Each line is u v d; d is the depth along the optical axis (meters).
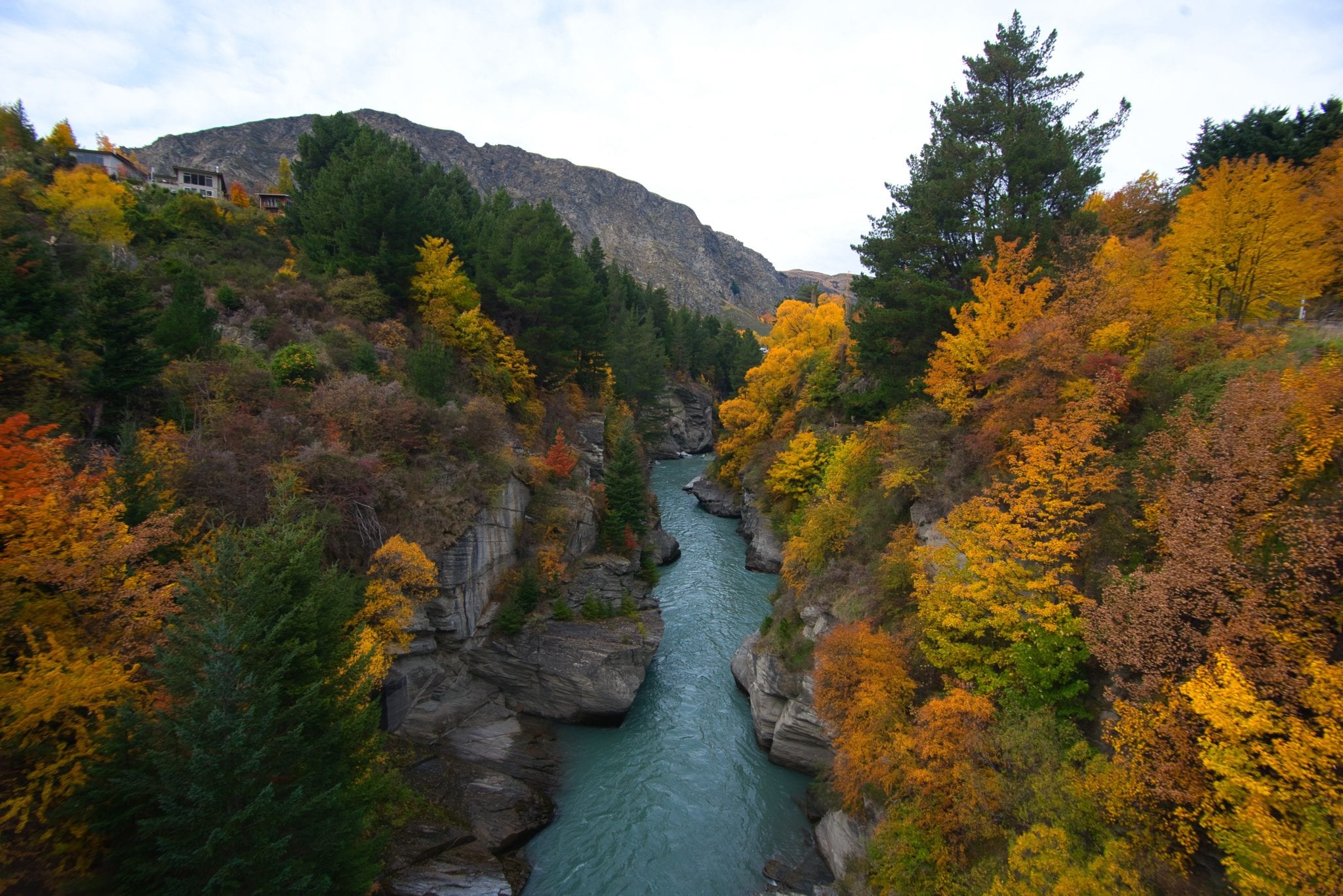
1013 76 30.41
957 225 30.38
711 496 65.19
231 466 21.17
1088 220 27.52
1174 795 10.79
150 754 10.69
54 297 20.86
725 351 125.44
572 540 35.72
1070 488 16.94
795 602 29.80
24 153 41.53
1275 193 19.66
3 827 10.44
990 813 14.01
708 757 25.94
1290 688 9.91
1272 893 8.89
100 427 20.56
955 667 18.03
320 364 30.05
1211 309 21.31
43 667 11.39
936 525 20.75
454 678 26.91
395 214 39.38
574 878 19.84
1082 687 15.15
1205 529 12.58
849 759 18.56
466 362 39.53
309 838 12.48
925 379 27.38
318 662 13.88
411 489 26.86
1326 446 11.54
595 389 60.78
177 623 12.45
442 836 19.50
